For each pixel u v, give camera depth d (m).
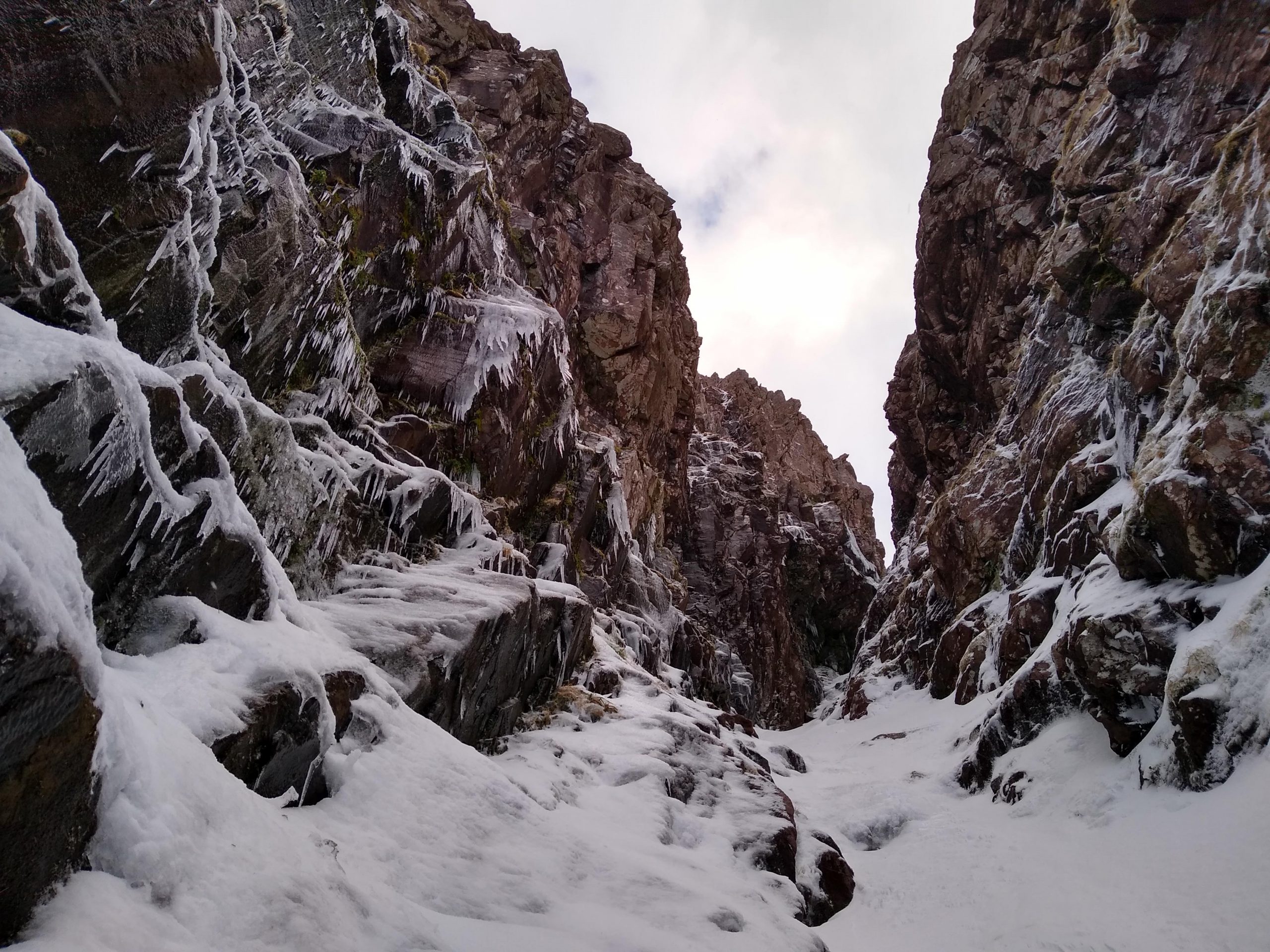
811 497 55.41
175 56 4.94
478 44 26.62
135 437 3.56
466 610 7.00
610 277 27.06
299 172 7.91
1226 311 10.31
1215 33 16.08
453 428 11.62
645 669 16.88
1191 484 9.80
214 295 6.24
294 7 9.16
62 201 4.54
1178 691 8.73
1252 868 6.55
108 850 2.60
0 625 2.17
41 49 4.28
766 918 5.43
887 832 10.81
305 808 4.11
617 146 31.12
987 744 12.54
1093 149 18.38
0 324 3.07
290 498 6.27
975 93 30.56
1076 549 14.52
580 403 24.98
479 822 4.84
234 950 2.59
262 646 4.14
